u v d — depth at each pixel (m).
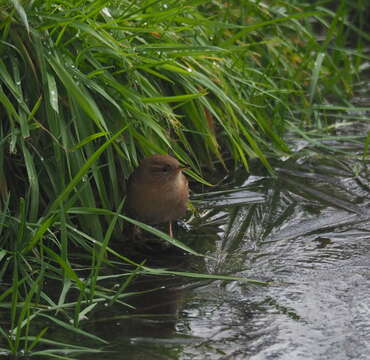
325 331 7.88
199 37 11.64
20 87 9.41
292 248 9.99
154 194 9.86
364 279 9.07
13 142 9.05
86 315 8.27
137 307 8.48
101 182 9.78
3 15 9.45
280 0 13.86
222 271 9.41
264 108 12.69
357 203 11.27
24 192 9.98
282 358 7.37
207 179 12.08
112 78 9.90
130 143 10.09
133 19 10.45
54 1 9.70
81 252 9.74
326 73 14.45
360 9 16.61
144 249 10.07
